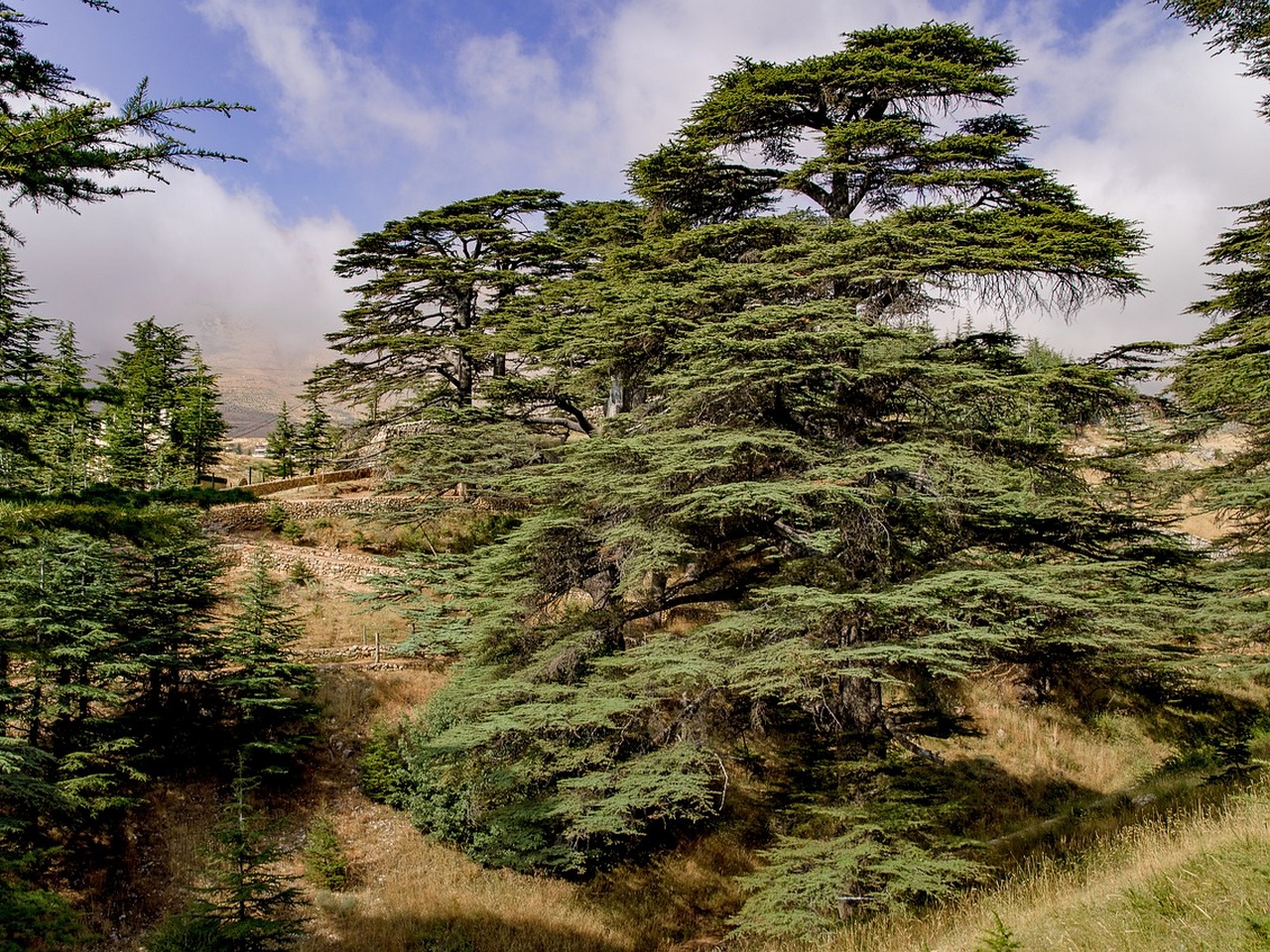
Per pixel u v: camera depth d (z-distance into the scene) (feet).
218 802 56.49
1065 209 42.86
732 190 49.55
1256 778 41.37
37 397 19.12
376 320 87.97
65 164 15.92
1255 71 41.83
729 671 35.35
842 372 37.01
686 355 43.55
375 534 93.35
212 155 16.31
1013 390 37.50
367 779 59.72
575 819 42.47
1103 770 65.00
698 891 53.36
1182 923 22.24
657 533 39.91
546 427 70.85
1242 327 56.29
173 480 104.68
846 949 32.14
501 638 47.29
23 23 15.61
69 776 50.75
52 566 50.96
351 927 47.57
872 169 43.50
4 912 25.89
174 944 37.60
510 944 47.57
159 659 55.11
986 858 43.96
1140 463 57.93
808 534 40.14
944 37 44.75
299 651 70.64
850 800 37.01
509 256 84.23
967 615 35.81
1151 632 36.47
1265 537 63.52
